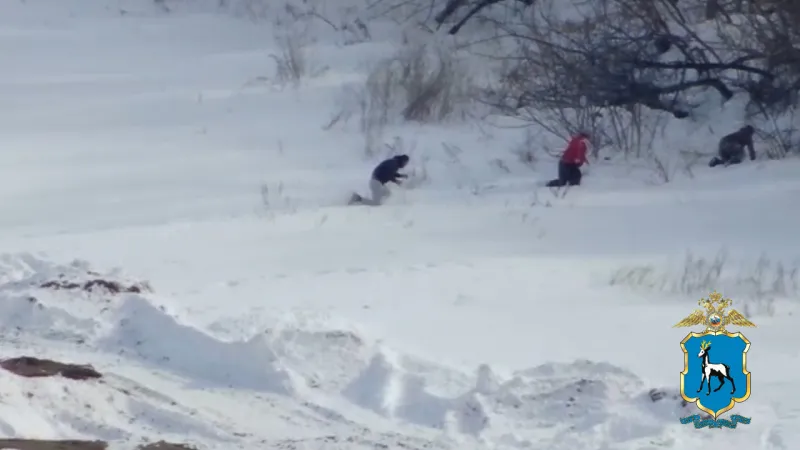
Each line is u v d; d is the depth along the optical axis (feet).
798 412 87.15
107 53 289.53
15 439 81.35
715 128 219.20
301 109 236.63
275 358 97.91
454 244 150.92
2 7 330.54
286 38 295.69
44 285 117.50
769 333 110.32
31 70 276.82
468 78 242.17
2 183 194.80
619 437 83.71
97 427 85.15
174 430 85.66
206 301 121.19
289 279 131.85
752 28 236.63
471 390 91.71
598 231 158.81
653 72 228.43
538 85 230.48
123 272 126.00
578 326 113.50
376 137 217.56
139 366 99.50
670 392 88.94
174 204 178.60
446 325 113.70
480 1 301.63
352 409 90.94
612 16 250.57
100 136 224.33
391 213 169.37
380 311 118.42
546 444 82.64
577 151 186.09
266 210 172.65
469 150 211.20
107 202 181.47
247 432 85.30
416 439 84.53
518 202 176.96
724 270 138.10
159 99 247.50
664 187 185.47
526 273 135.23
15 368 95.91
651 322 114.62
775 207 169.58
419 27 301.43
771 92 221.05
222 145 216.33
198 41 297.94
